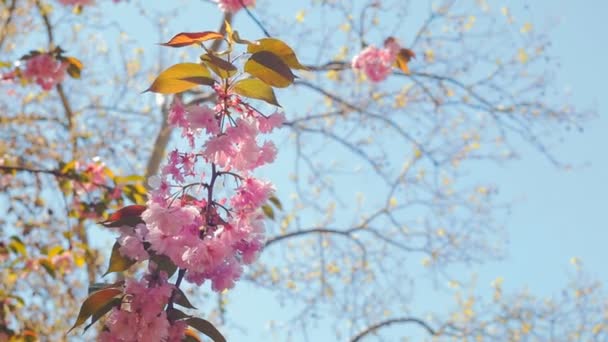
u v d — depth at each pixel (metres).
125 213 2.56
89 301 2.46
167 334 2.37
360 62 6.80
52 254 6.34
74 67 6.28
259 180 2.55
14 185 7.05
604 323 11.21
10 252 6.30
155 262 2.47
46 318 7.16
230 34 2.49
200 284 2.51
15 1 8.48
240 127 2.49
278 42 2.51
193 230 2.42
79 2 7.24
